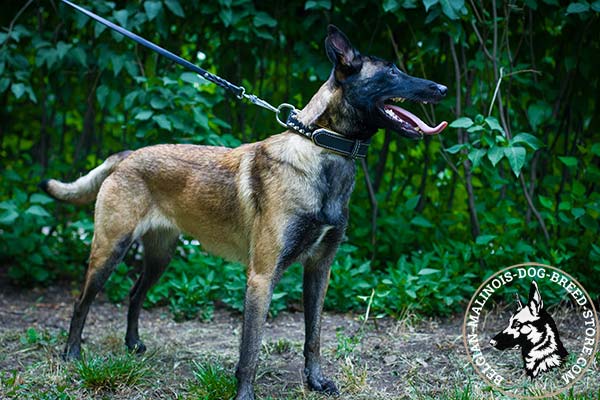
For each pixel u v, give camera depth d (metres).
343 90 3.32
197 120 4.87
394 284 4.65
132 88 5.47
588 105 5.27
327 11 5.08
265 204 3.39
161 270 4.29
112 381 3.55
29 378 3.66
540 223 4.92
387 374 3.76
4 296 5.34
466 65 5.08
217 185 3.68
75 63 5.30
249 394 3.33
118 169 3.98
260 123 5.67
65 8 5.11
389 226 5.30
